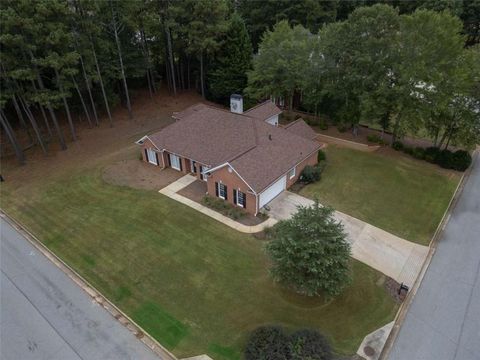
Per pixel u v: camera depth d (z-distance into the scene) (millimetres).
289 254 16703
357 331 16672
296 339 15617
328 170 30984
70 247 22453
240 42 43625
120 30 38688
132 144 36375
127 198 27250
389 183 29016
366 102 30875
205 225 24000
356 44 31906
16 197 27891
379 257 21234
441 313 17641
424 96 29438
